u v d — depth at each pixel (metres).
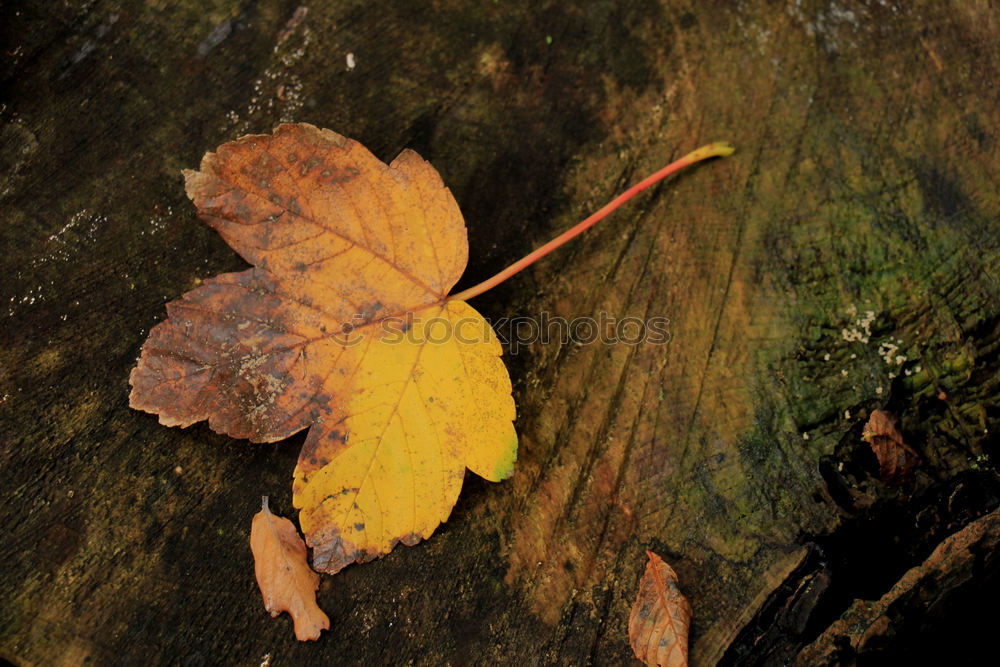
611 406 0.71
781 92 0.73
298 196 0.69
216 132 0.72
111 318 0.70
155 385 0.68
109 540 0.69
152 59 0.72
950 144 0.73
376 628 0.69
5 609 0.68
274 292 0.69
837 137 0.73
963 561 0.70
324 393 0.68
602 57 0.73
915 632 0.70
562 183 0.72
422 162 0.69
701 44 0.74
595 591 0.69
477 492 0.70
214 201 0.68
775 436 0.71
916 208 0.72
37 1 0.73
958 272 0.72
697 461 0.70
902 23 0.74
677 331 0.71
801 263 0.72
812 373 0.71
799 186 0.72
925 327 0.71
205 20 0.73
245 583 0.69
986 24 0.74
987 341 0.72
